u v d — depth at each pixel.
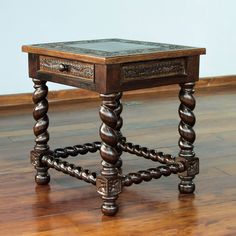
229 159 2.33
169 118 3.12
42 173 2.03
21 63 3.50
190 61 1.82
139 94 3.84
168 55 1.75
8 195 1.92
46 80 1.89
